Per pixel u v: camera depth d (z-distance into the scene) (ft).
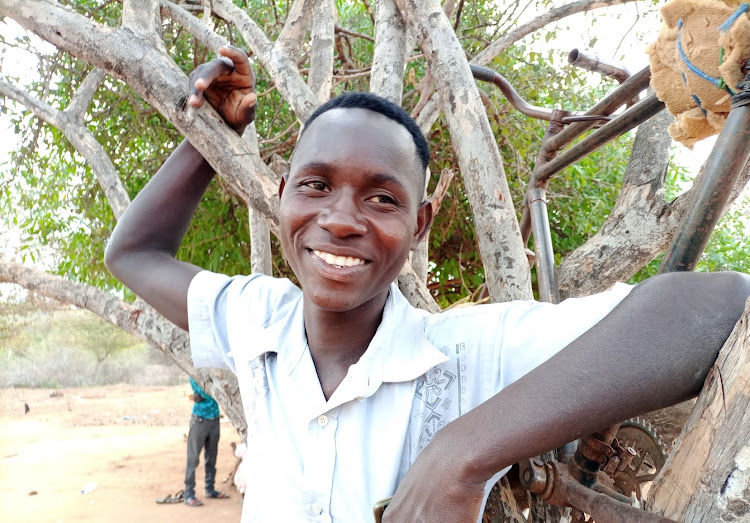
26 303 14.55
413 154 3.28
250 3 16.48
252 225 10.21
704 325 2.42
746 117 2.76
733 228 20.38
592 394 2.39
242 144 4.84
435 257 20.07
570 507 3.71
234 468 25.73
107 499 23.11
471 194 4.95
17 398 51.72
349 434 3.40
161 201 5.02
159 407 48.11
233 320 4.28
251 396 3.86
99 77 10.25
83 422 41.19
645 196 6.73
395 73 6.84
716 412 2.27
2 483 25.50
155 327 7.06
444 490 2.47
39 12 5.02
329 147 3.15
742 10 2.63
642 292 2.63
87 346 65.26
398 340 3.56
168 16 9.51
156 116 16.96
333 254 3.16
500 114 14.76
